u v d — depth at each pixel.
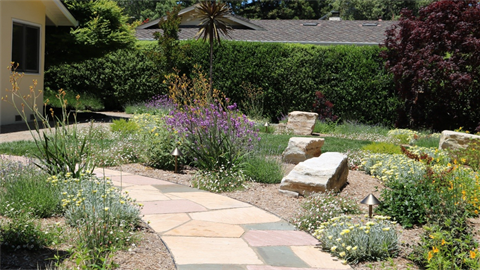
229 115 7.99
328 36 21.66
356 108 17.42
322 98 17.30
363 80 17.20
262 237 4.70
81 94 20.41
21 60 13.48
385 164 8.00
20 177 5.54
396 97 16.86
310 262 4.05
